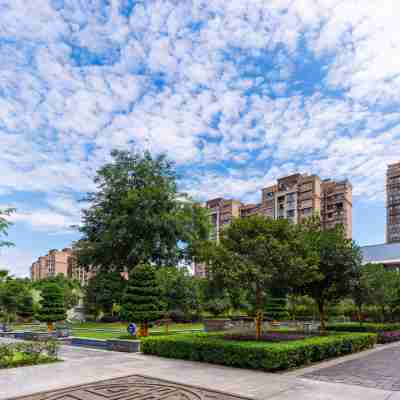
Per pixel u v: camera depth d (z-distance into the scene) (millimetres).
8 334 22641
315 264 13195
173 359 11992
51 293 23594
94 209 34656
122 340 14547
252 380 8859
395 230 66312
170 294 27922
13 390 8086
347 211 64062
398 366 10930
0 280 25156
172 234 32938
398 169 67562
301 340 12094
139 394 7602
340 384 8531
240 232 12859
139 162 35531
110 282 32031
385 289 20406
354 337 14172
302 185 66750
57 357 12539
